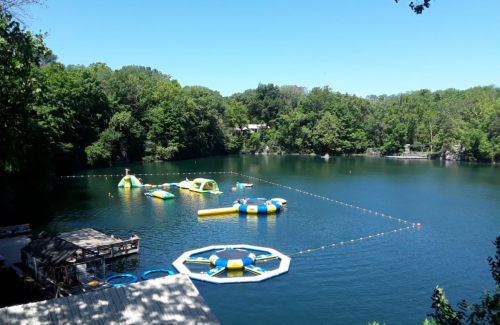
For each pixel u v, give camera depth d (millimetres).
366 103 170625
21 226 37219
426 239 39031
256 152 159000
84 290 24375
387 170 100625
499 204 56562
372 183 76500
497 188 71000
